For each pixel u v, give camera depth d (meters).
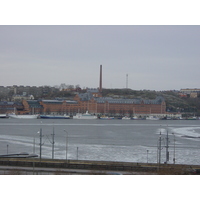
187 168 120.25
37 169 119.75
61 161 127.75
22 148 179.75
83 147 186.38
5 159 131.50
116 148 184.75
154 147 191.75
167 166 122.88
